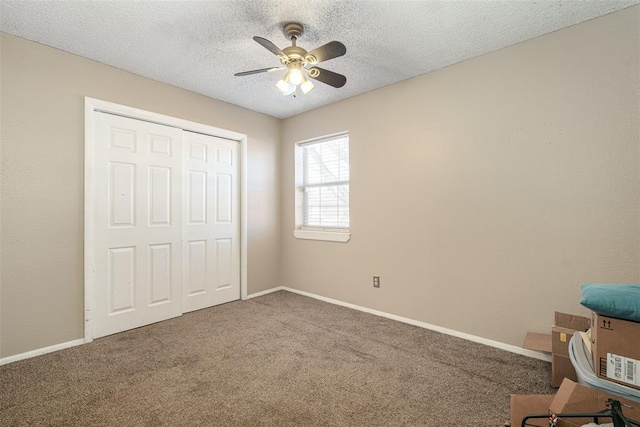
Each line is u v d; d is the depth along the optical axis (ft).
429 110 9.00
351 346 7.88
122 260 8.87
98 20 6.56
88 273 8.14
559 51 6.87
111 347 7.80
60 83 7.74
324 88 10.16
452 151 8.54
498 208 7.76
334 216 12.04
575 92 6.69
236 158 12.01
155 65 8.61
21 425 4.93
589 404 3.89
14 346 7.09
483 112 7.98
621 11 6.17
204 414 5.23
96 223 8.38
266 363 6.99
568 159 6.79
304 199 13.21
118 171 8.80
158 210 9.67
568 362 5.84
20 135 7.18
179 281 10.19
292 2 5.98
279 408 5.40
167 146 9.91
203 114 10.77
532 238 7.27
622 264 6.21
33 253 7.35
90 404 5.47
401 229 9.64
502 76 7.67
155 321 9.54
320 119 12.01
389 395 5.78
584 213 6.61
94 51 7.85
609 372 4.04
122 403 5.50
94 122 8.34
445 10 6.20
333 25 6.72
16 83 7.13
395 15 6.36
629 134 6.13
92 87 8.27
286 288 13.46
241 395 5.77
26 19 6.50
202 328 9.09
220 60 8.35
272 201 13.26
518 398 4.57
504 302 7.69
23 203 7.23
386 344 7.99
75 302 7.97
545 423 4.33
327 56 6.31
